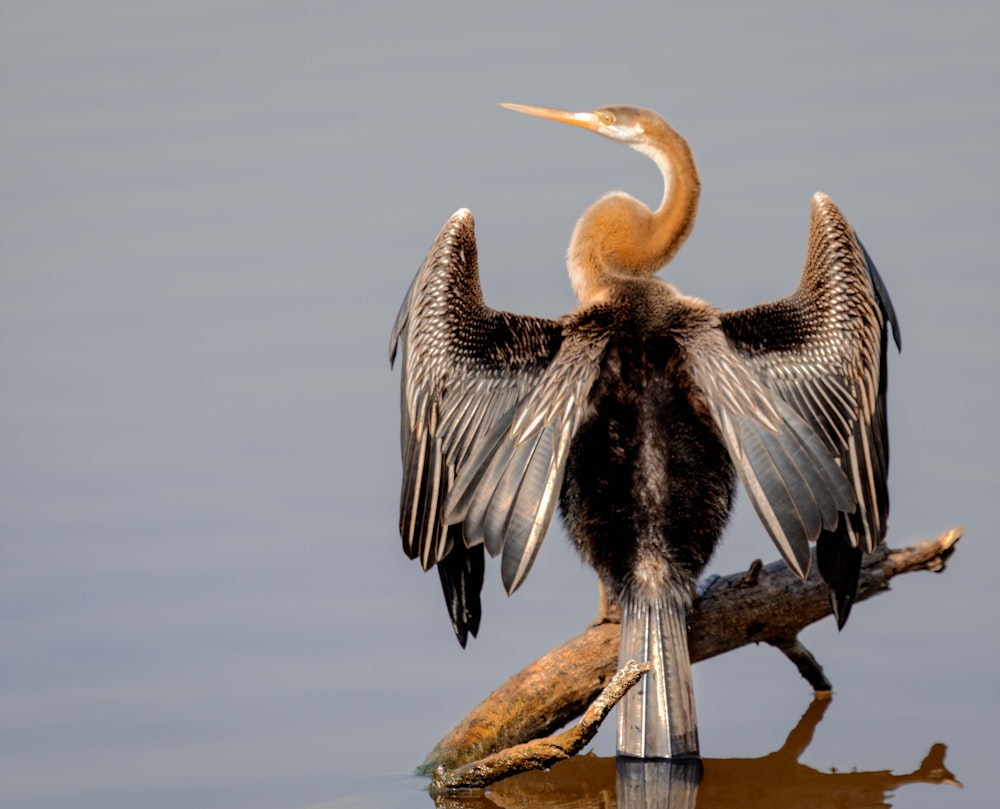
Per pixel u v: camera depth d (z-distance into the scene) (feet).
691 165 42.37
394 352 40.88
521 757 34.68
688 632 38.04
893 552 38.65
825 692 41.65
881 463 37.73
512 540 34.19
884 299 40.04
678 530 35.40
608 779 37.42
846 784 36.65
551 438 34.94
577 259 42.60
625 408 36.11
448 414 37.14
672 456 35.76
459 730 37.96
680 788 34.40
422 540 37.68
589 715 33.58
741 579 38.27
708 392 35.58
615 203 42.55
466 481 35.45
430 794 36.63
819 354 37.22
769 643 40.16
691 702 34.55
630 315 37.29
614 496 35.68
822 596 37.99
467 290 38.24
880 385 38.06
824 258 38.63
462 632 39.01
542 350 37.04
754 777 36.88
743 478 34.47
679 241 42.29
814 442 34.91
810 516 34.14
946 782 36.70
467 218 39.24
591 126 44.19
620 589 35.40
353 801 36.52
